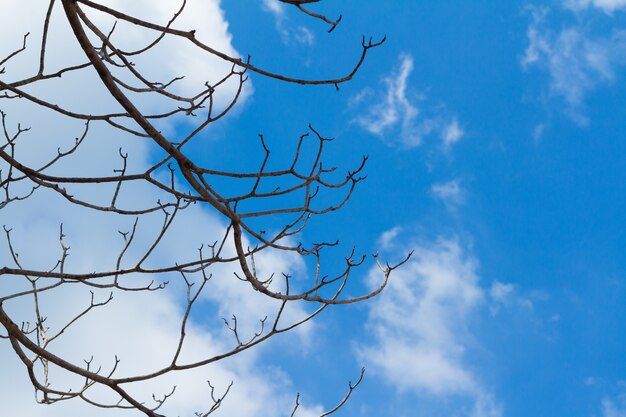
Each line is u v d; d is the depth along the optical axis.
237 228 3.48
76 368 3.70
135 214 3.79
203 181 3.37
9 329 3.62
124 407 4.22
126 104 3.16
